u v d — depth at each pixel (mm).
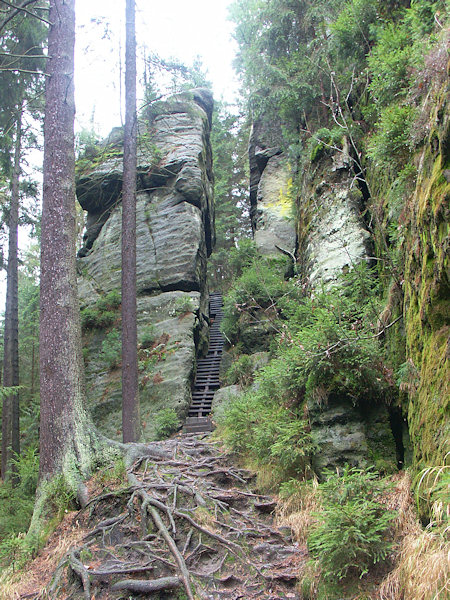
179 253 13875
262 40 12250
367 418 4980
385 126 5531
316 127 10797
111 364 11945
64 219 6734
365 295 6199
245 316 12055
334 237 8312
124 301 9531
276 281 11914
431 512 3342
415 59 5621
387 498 3959
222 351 13492
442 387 3543
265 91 11734
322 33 10680
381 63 6598
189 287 13547
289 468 5230
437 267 3588
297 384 5648
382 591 3234
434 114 3855
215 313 18062
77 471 5738
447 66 3660
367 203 8305
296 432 5137
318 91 10414
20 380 18156
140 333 12461
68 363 6250
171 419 9805
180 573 3832
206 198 16609
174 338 12070
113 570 3973
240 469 5719
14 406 11531
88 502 5277
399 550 3496
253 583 3838
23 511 6879
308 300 6809
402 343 5078
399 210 5695
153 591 3715
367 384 4988
